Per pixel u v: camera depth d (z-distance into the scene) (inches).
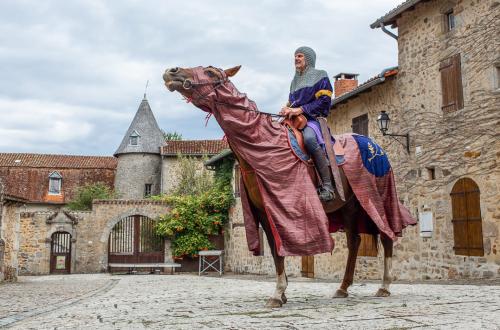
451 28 544.1
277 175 210.8
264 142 212.2
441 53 543.5
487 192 475.5
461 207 505.7
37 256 1198.9
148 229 1240.2
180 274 1154.0
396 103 612.7
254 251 229.5
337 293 255.8
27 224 1206.9
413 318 165.0
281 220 205.9
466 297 228.7
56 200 1667.1
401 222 262.2
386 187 261.4
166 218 1204.5
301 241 204.7
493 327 146.3
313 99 230.1
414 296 243.3
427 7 567.5
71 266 1205.7
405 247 588.7
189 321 173.0
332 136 248.7
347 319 165.9
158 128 1840.6
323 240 207.0
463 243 500.4
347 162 241.1
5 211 802.2
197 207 1199.6
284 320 167.8
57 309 276.5
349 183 240.1
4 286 669.3
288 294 283.4
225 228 1206.3
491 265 466.0
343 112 723.4
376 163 256.4
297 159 216.8
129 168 1742.1
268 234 222.8
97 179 1749.5
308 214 208.5
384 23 615.8
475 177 490.6
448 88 530.3
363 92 671.8
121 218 1227.9
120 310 225.9
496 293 245.8
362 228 269.3
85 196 1587.1
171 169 1647.4
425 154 559.8
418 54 578.6
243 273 1077.1
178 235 1207.6
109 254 1219.9
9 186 1663.4
